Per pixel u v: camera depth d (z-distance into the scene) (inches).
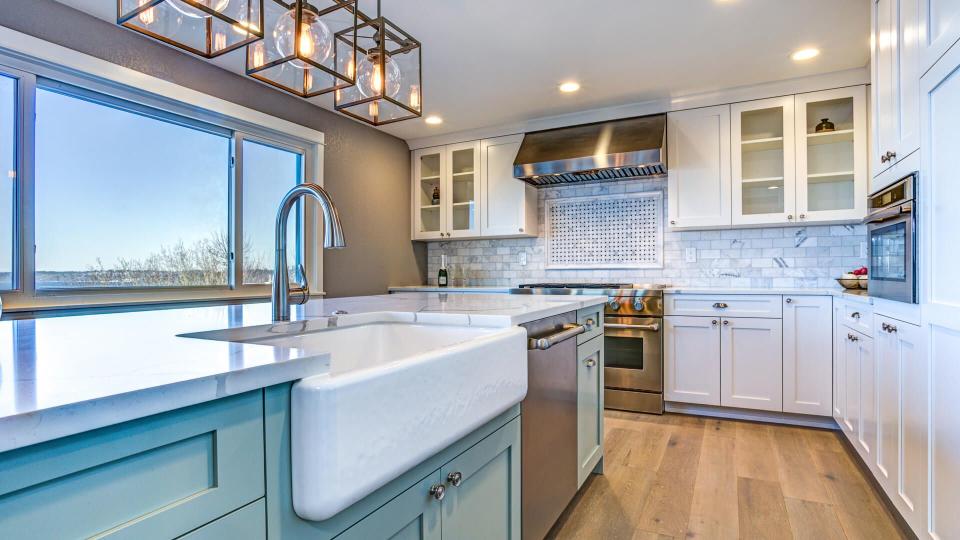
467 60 120.0
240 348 32.3
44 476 19.0
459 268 191.9
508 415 55.9
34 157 89.9
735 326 129.9
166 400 22.4
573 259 172.4
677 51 115.7
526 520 60.4
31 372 24.8
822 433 120.0
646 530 75.8
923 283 63.9
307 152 143.9
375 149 171.3
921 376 64.2
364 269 165.8
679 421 130.5
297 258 142.9
